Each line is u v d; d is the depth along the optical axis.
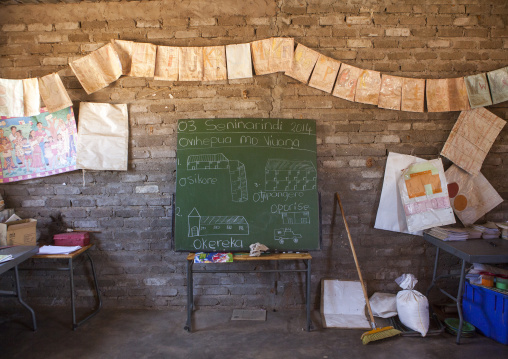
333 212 3.23
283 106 3.17
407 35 3.14
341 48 3.15
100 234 3.26
